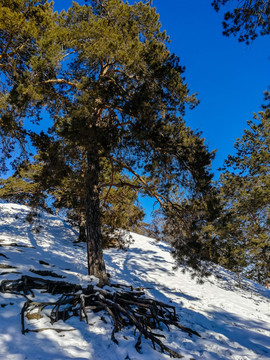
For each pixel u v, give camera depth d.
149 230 13.62
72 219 19.28
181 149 8.61
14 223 17.50
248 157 21.27
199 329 7.65
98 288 7.15
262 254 17.11
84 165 11.05
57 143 9.63
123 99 8.12
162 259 18.67
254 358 6.16
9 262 7.65
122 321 6.16
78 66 9.78
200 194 8.83
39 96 8.03
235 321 9.72
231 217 13.05
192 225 9.34
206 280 16.19
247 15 5.34
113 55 8.75
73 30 8.52
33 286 6.59
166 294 11.34
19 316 5.14
